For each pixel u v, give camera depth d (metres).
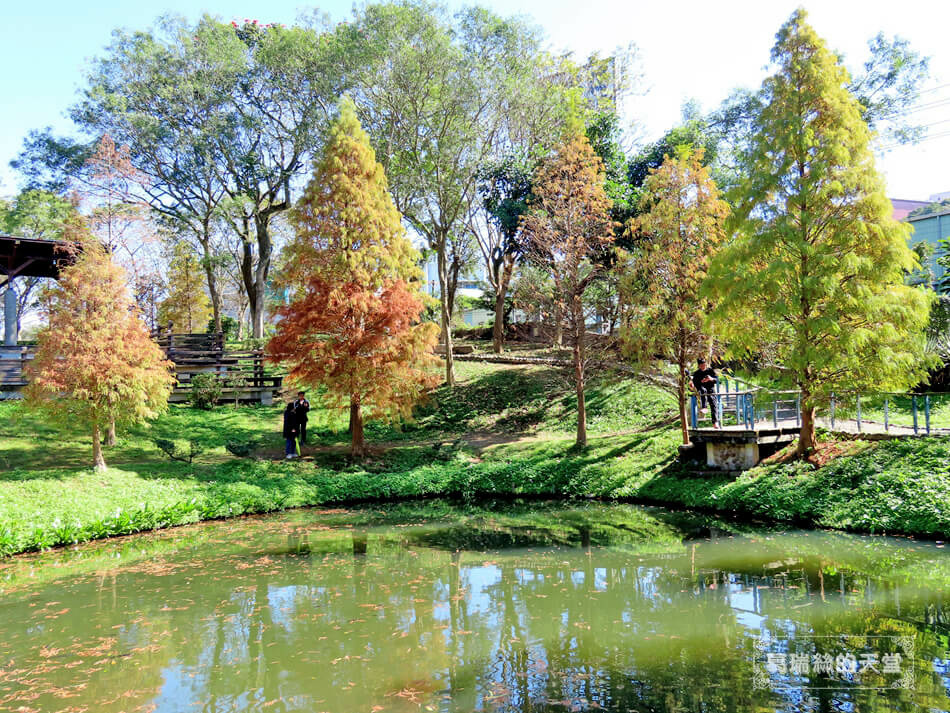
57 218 29.77
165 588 9.74
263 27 37.50
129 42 32.28
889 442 13.55
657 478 16.66
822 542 11.27
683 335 16.94
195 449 18.75
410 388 19.78
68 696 6.06
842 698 5.50
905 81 28.23
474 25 27.56
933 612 7.53
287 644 7.26
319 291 19.03
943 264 19.33
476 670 6.38
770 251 13.67
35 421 19.73
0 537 11.90
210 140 32.81
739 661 6.38
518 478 18.52
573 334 19.70
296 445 19.81
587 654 6.70
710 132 31.75
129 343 15.60
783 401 16.73
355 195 19.06
